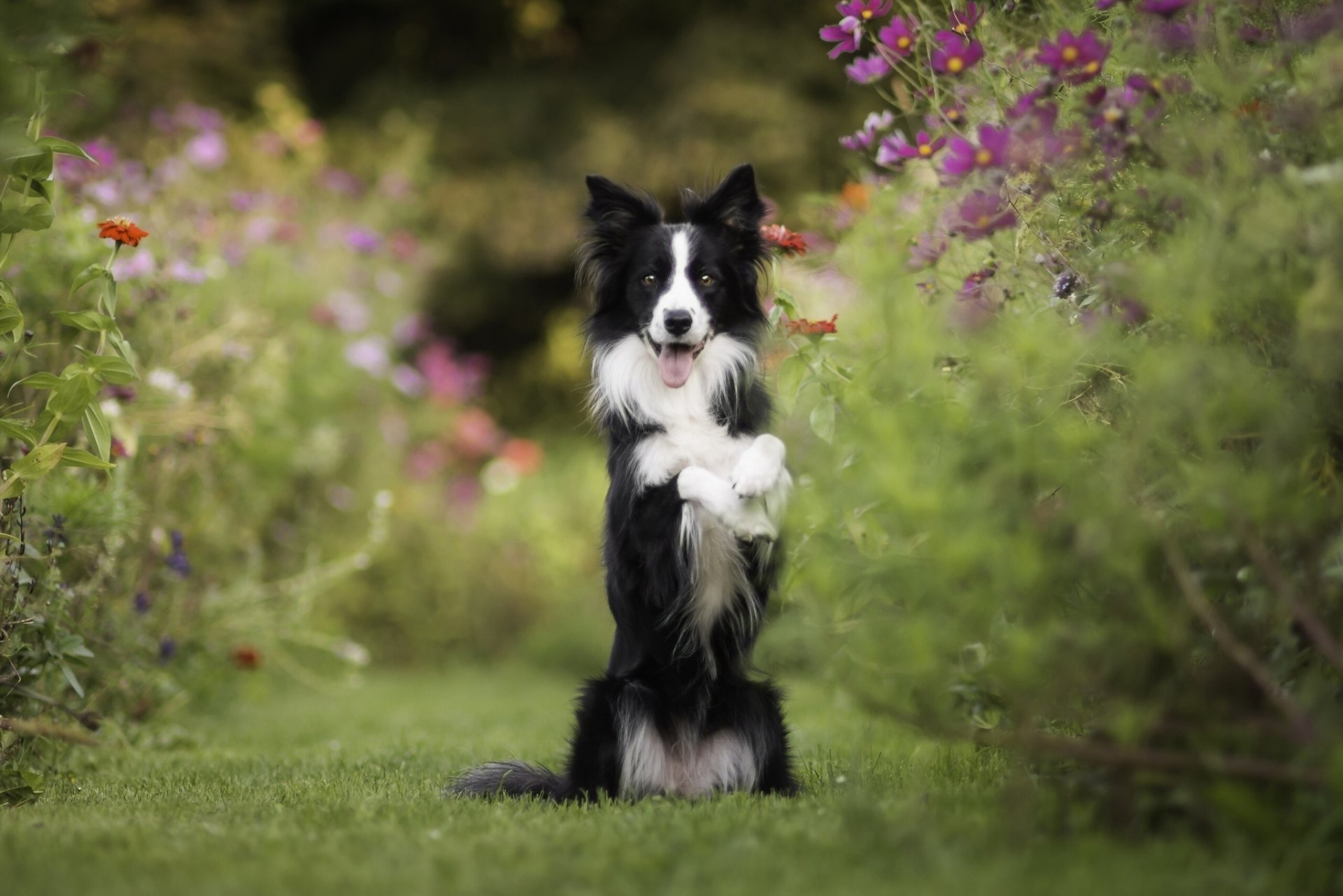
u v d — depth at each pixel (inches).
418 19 1333.7
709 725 329.1
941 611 227.5
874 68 338.6
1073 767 266.2
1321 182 221.9
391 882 210.1
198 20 1021.2
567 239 1183.6
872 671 237.3
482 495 898.1
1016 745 232.2
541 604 863.7
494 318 1325.0
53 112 336.5
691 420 344.5
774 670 411.5
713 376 349.1
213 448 518.3
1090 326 254.7
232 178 730.8
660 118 1159.6
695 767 327.9
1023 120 270.5
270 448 579.8
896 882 207.6
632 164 1144.8
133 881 213.2
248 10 1101.1
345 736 494.3
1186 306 224.7
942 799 265.1
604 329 363.3
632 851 227.9
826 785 326.3
